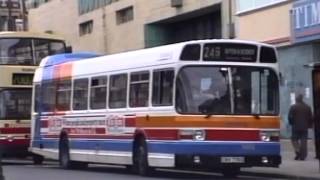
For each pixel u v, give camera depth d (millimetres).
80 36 47906
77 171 22047
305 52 26344
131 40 41250
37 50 27203
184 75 17078
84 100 21812
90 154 21359
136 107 18906
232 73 17266
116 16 43000
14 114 26578
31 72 26891
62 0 50531
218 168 17891
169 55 17469
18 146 26531
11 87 26594
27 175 20406
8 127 26453
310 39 25328
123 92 19625
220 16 34719
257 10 29172
